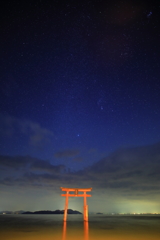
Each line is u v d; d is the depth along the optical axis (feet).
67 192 86.48
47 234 52.90
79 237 47.70
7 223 95.96
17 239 44.78
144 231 61.57
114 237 48.14
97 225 83.20
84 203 86.99
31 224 87.86
